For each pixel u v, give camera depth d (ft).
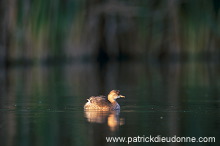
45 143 59.11
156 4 203.00
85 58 192.95
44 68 172.96
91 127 67.51
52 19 181.68
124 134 63.67
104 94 105.70
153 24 203.10
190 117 75.10
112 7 195.11
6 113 79.00
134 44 206.39
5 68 172.45
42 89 115.65
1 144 58.75
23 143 59.16
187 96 100.99
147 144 59.41
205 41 201.16
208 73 154.92
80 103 90.17
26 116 76.13
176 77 144.15
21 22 176.65
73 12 184.55
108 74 153.99
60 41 185.37
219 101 92.94
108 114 77.51
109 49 202.49
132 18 204.74
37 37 178.91
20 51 178.91
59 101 93.25
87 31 192.65
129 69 171.32
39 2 177.68
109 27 201.05
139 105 87.71
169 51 204.95
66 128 67.00
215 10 199.72
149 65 187.11
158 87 119.03
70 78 142.00
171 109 83.10
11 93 107.55
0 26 176.65
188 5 198.80
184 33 201.05
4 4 176.04
